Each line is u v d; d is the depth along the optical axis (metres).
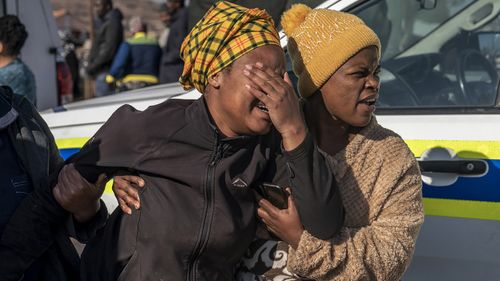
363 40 1.81
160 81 7.68
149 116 1.86
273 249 1.95
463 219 2.76
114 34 9.02
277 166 1.88
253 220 1.87
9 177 2.00
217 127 1.81
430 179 2.81
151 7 16.20
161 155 1.83
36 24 6.62
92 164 1.89
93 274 1.96
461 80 3.03
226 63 1.74
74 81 11.84
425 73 3.08
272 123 1.79
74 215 2.05
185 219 1.81
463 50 3.07
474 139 2.79
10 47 5.16
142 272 1.85
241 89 1.73
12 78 5.16
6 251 1.96
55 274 2.07
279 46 1.77
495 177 2.74
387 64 3.12
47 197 1.96
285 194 1.83
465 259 2.77
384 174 1.87
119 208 1.98
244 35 1.74
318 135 1.94
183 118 1.84
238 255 1.90
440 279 2.81
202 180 1.80
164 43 9.38
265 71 1.73
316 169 1.74
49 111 3.82
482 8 3.10
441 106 2.99
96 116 3.45
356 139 1.89
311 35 1.86
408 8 3.11
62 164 1.98
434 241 2.80
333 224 1.78
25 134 2.06
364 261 1.82
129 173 1.90
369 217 1.88
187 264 1.84
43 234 1.98
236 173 1.83
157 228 1.83
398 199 1.87
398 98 3.06
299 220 1.82
